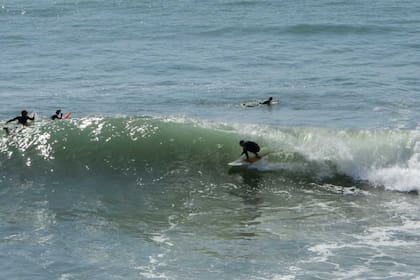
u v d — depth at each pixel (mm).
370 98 111438
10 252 52750
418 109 103062
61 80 132375
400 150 69438
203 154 74125
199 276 48250
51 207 62750
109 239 55344
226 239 55094
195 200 64375
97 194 66062
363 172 69000
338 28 196500
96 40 189875
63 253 52594
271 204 63031
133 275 48594
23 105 110188
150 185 68375
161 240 55094
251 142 71562
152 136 76188
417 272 48156
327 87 121562
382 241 53812
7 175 70688
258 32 196500
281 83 126625
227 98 115312
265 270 49031
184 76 135500
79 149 74812
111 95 118312
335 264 49750
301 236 55281
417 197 64062
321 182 68312
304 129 75312
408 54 152750
